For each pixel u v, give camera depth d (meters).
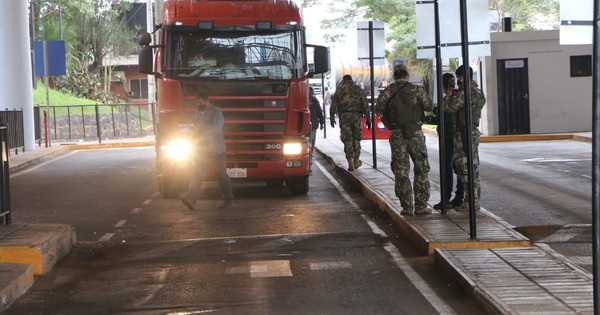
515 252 18.23
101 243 22.36
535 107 60.69
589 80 60.53
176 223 25.36
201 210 27.94
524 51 60.62
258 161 29.50
